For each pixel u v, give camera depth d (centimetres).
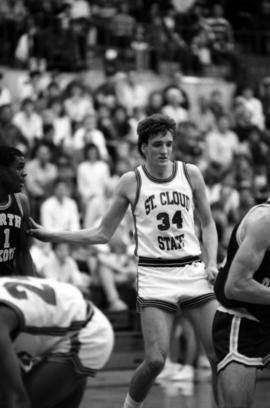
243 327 707
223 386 704
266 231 682
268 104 2359
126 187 859
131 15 2461
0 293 553
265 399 1203
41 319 557
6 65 2155
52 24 2197
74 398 597
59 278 1486
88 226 1634
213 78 2428
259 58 2614
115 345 1546
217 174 1916
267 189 1941
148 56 2358
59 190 1583
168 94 2123
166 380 1414
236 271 689
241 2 2714
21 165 774
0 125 1794
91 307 587
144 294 846
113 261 1579
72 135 1911
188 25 2458
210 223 877
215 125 2177
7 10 2192
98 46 2289
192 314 854
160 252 849
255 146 2148
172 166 862
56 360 570
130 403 846
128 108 2144
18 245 788
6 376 540
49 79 2100
